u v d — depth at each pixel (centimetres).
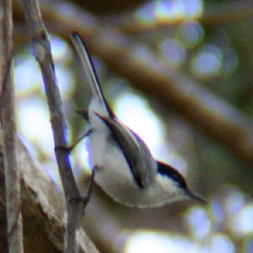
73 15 1340
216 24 1334
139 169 778
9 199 555
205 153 1352
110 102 1380
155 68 1331
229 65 1341
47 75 557
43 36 559
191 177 1340
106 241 1231
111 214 1350
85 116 809
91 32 1336
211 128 1313
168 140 1374
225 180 1338
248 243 1278
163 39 1437
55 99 558
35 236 704
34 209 695
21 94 1366
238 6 1316
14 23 1309
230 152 1318
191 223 1343
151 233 1359
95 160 749
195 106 1316
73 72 1366
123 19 1423
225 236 1286
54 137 560
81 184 1227
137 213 1381
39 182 709
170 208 1364
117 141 750
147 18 1409
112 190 783
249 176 1327
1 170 653
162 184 873
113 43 1336
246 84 1329
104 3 1448
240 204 1323
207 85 1359
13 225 552
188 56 1389
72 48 1374
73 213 558
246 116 1324
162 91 1325
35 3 561
